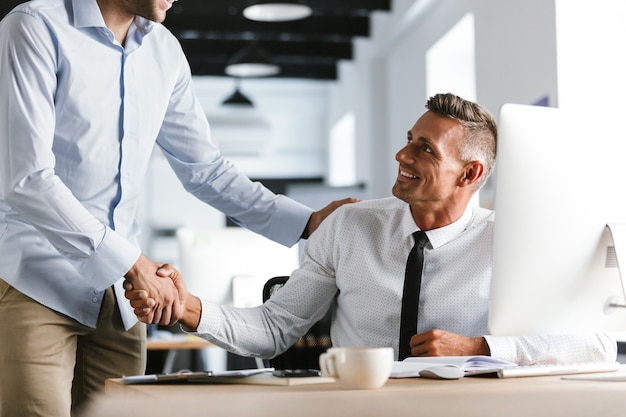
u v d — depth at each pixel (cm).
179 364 562
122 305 244
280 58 1155
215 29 966
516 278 169
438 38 798
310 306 231
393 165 991
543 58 551
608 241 172
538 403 133
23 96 218
